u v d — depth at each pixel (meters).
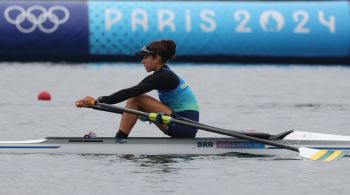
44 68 91.06
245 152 43.09
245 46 100.88
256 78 84.56
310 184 36.44
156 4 101.31
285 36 101.06
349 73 91.31
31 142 42.47
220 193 34.53
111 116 57.88
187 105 43.00
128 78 82.31
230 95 71.06
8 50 98.31
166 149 42.62
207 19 100.81
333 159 41.34
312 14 101.69
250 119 57.69
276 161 41.44
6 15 98.19
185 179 36.97
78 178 37.00
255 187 35.72
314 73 90.88
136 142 42.53
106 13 100.19
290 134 43.28
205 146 42.81
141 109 42.84
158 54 42.28
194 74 87.50
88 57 100.88
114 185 35.72
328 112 61.28
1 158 41.25
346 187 35.94
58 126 53.19
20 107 61.94
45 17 98.50
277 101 67.62
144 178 37.06
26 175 37.59
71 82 78.50
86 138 42.44
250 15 101.31
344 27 101.44
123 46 99.94
